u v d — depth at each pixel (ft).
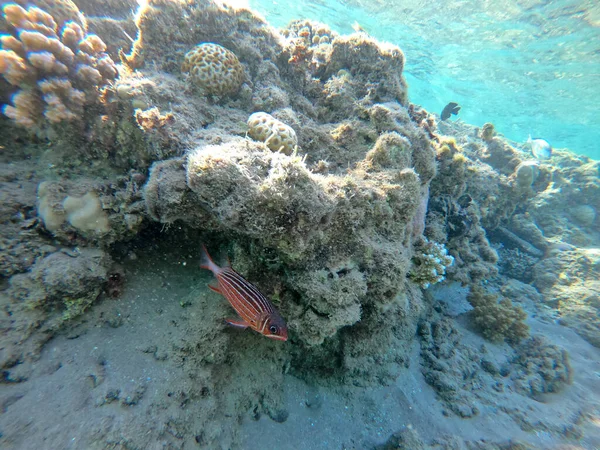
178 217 1.48
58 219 1.48
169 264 1.76
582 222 4.75
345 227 1.60
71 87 1.64
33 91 1.61
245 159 1.34
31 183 1.63
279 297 1.62
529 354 2.62
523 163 3.97
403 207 1.74
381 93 2.32
